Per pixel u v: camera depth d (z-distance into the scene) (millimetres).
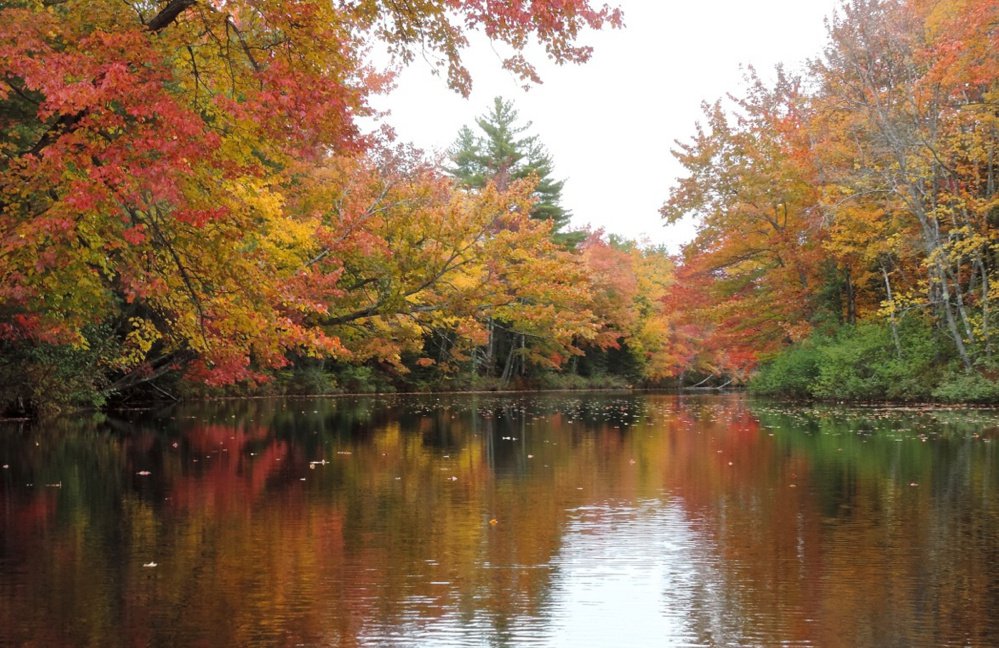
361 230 21250
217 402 35000
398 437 19359
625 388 66250
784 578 6957
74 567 7340
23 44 8922
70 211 8773
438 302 26219
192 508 10125
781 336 36438
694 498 10727
